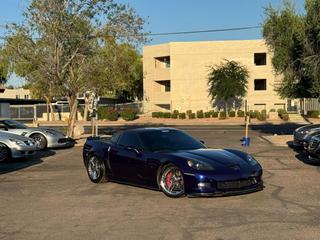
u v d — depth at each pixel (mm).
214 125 45344
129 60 28062
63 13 24859
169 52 64188
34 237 7383
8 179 13258
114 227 7879
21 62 25266
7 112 34531
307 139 17125
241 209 8953
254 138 27000
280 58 23109
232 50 62000
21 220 8500
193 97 63406
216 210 8898
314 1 21531
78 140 25828
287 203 9461
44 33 25031
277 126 40812
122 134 11805
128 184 11516
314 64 21750
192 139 11484
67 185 12117
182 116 56969
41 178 13383
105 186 11820
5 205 9812
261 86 62375
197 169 9680
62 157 18609
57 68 25188
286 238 7020
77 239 7223
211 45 62594
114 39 26344
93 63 26047
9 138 17203
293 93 23547
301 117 52812
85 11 25312
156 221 8203
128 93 79688
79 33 25469
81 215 8797
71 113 26859
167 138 11219
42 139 21297
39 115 60656
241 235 7227
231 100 61750
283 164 15414
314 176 12906
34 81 25828
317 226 7680
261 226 7719
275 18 23469
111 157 11773
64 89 26000
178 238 7141
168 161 10172
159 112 59438
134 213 8852
